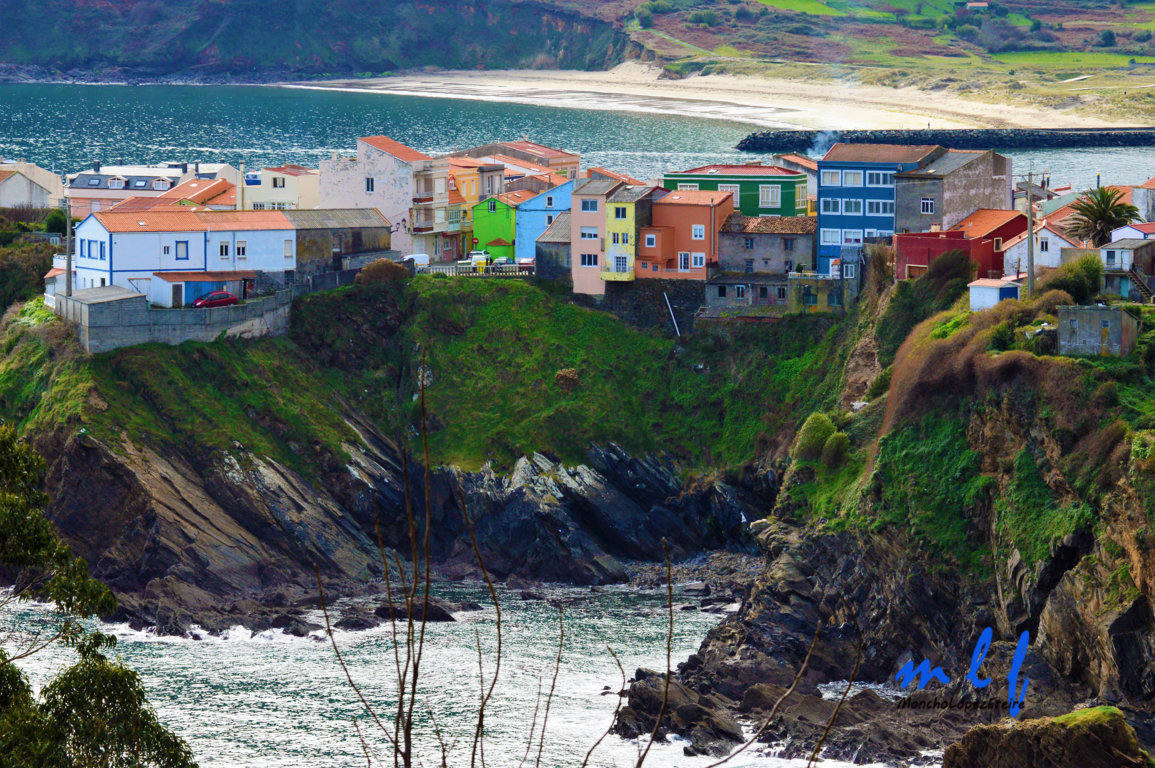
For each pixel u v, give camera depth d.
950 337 166.62
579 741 131.00
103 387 186.00
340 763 125.88
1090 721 116.19
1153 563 131.25
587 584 181.38
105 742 84.19
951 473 158.50
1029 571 144.75
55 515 176.25
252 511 181.00
